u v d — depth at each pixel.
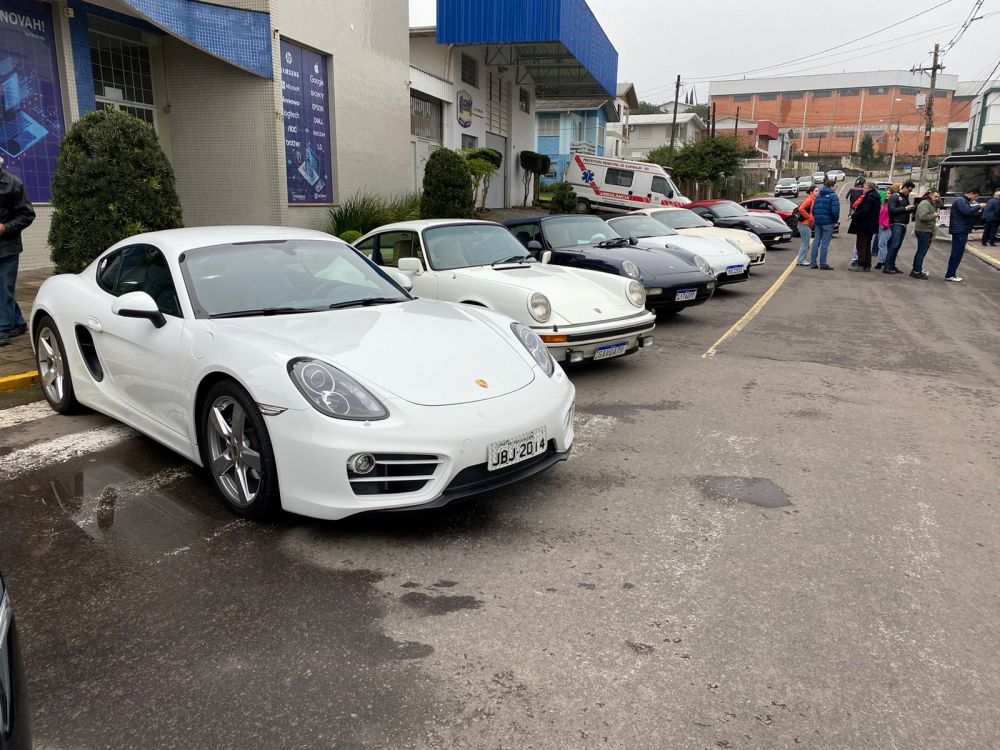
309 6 12.64
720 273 10.61
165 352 3.79
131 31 11.43
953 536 3.40
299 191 12.84
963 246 13.23
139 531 3.37
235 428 3.43
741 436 4.81
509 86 26.98
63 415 5.06
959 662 2.47
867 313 9.94
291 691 2.29
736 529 3.45
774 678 2.37
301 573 3.01
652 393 5.87
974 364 7.07
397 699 2.26
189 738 2.10
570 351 5.83
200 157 12.32
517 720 2.17
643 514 3.60
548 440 3.55
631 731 2.13
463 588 2.90
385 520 3.50
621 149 49.78
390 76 15.62
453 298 6.27
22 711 1.33
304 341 3.43
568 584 2.94
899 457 4.46
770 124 93.88
